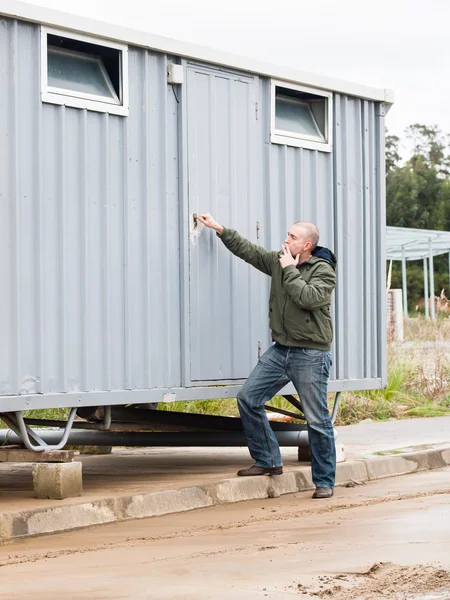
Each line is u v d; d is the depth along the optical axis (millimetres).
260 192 11172
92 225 9953
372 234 12070
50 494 9562
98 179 10008
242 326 11000
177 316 10539
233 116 10977
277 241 11266
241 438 11398
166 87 10492
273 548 8359
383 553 8078
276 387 10578
